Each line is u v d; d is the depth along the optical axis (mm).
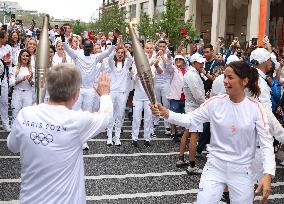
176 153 7949
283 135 4602
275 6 25969
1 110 8945
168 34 17906
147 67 3396
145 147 8320
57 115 2607
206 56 8664
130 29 3461
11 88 8984
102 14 32781
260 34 10266
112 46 8008
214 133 3555
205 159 7594
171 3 18109
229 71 3404
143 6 39469
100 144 8414
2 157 7121
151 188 5949
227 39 32125
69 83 2621
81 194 2703
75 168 2668
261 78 4719
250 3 25281
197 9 31906
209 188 3486
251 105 3443
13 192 5496
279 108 7043
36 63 3305
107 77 3072
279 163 7465
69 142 2602
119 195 5613
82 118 2664
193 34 18203
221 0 26266
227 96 3518
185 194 5766
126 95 8391
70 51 7652
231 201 3533
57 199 2570
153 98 3512
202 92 6844
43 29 3418
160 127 10492
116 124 8367
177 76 8609
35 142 2566
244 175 3463
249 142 3451
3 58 8375
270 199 5711
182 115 3650
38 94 3238
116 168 6816
